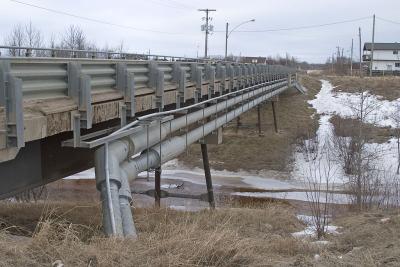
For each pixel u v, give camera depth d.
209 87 17.77
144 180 26.78
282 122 44.81
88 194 24.56
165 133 11.58
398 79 63.56
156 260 5.35
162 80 11.73
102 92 9.10
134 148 9.34
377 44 102.19
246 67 25.89
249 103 27.17
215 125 18.22
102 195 7.32
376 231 9.24
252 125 42.12
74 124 7.61
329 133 39.97
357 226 11.08
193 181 30.75
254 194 28.00
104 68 9.26
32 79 6.81
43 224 6.43
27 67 6.65
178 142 12.86
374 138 36.97
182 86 13.88
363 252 6.82
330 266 5.98
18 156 7.52
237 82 23.25
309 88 62.59
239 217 12.11
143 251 5.62
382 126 41.47
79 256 5.27
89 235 7.73
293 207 23.27
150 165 10.65
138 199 22.27
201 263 5.64
